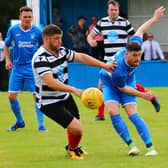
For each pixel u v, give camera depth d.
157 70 39.72
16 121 22.52
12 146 18.23
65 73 15.49
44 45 15.18
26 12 20.62
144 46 39.69
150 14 43.47
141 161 15.36
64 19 43.03
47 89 15.31
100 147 17.75
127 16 43.69
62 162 15.52
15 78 21.23
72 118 15.39
